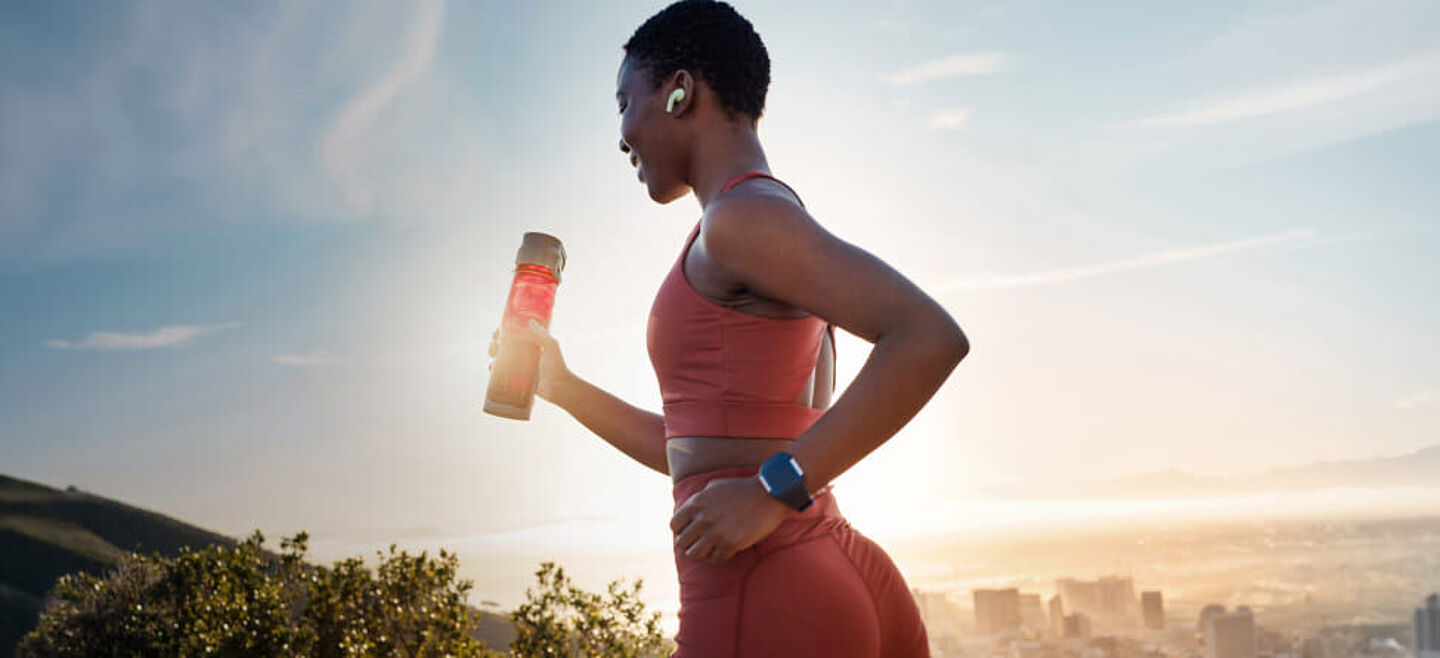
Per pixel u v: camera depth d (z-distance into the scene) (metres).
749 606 1.08
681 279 1.18
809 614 1.08
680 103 1.22
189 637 5.35
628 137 1.29
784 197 1.10
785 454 1.04
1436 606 103.12
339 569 5.57
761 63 1.27
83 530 59.78
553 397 1.63
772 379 1.14
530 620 5.36
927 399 1.00
